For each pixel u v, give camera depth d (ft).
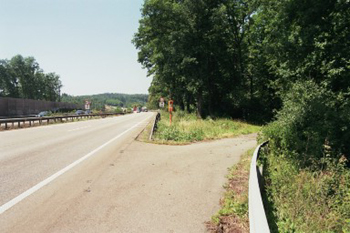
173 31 99.96
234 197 17.31
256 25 103.65
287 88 63.31
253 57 112.78
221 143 43.39
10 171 22.94
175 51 96.89
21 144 38.93
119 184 19.90
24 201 15.90
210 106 110.83
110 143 41.22
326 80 49.03
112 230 12.55
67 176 21.67
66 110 215.72
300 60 52.95
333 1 46.91
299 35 50.24
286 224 14.08
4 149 34.32
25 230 12.29
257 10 100.58
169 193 18.13
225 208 15.33
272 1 64.34
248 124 88.63
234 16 114.42
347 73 47.78
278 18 59.21
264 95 111.65
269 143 37.06
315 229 16.12
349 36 47.85
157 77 141.49
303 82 47.85
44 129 67.56
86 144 39.93
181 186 19.79
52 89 390.42
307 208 19.12
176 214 14.64
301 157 34.06
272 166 28.37
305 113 41.78
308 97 44.01
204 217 14.33
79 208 15.08
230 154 33.22
